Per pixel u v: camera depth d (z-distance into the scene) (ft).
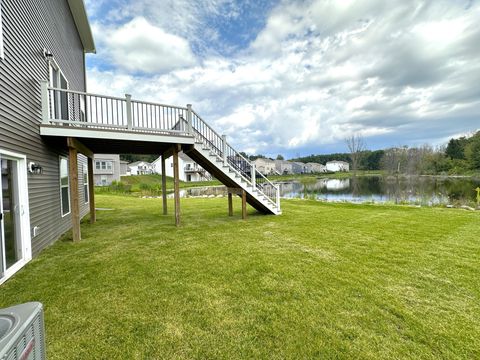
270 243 16.42
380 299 9.24
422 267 12.26
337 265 12.51
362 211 30.66
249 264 12.65
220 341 7.08
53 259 13.74
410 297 9.41
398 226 21.56
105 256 14.12
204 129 22.85
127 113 18.67
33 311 4.42
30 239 13.79
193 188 91.61
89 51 35.12
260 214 28.40
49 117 16.53
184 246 15.88
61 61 22.94
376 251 14.71
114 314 8.34
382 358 6.45
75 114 24.11
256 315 8.25
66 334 7.36
